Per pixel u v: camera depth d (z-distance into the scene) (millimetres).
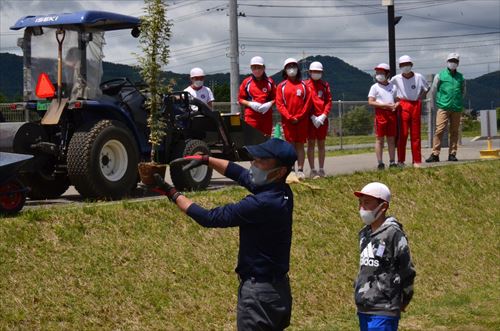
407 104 13875
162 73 8648
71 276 8023
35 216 8539
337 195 11945
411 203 12898
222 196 10438
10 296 7484
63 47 11523
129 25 11844
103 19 11414
